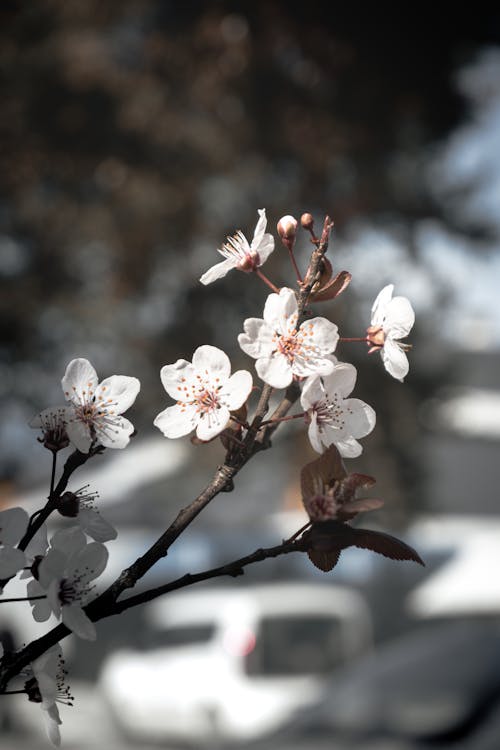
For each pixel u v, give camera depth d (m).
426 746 4.77
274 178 16.36
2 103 15.22
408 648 5.98
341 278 1.19
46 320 16.30
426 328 17.06
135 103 15.58
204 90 15.83
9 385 16.02
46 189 16.08
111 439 1.14
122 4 15.50
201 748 12.36
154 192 15.84
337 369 1.17
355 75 15.33
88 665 16.92
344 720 5.18
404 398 16.48
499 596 17.91
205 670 12.73
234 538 20.83
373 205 15.92
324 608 13.59
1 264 16.27
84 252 16.58
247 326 1.16
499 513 24.34
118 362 16.50
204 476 18.75
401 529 16.91
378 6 14.75
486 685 5.20
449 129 16.11
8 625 13.95
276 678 12.73
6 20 14.88
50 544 1.08
